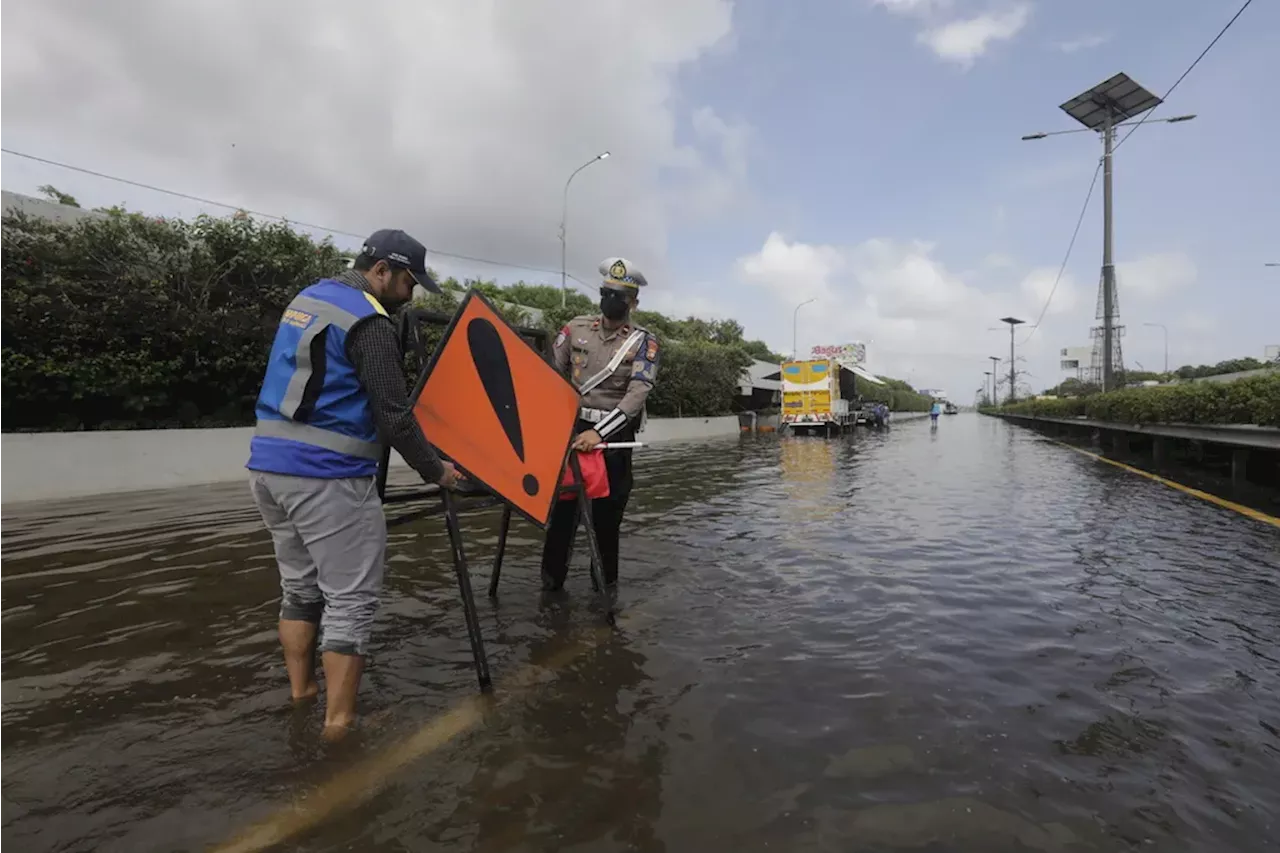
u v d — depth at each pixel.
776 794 1.94
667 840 1.73
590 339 4.17
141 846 1.69
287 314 2.48
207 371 10.98
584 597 3.88
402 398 2.46
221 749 2.16
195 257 11.09
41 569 4.57
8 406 9.04
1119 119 23.38
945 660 2.95
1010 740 2.26
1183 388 12.63
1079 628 3.37
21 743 2.19
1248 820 1.83
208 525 6.35
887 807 1.88
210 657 2.96
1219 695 2.61
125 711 2.43
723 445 21.39
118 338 9.86
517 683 2.68
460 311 3.08
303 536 2.37
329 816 1.81
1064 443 21.88
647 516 6.80
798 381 30.03
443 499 2.76
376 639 3.17
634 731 2.29
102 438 8.93
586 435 3.71
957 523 6.34
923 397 116.25
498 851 1.68
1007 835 1.76
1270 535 5.71
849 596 3.91
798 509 7.26
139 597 3.89
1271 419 8.59
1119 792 1.96
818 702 2.53
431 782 1.98
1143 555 4.96
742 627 3.36
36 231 9.63
